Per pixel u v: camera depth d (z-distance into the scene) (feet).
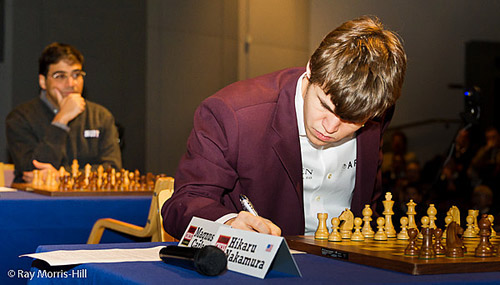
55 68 13.24
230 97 4.48
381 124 5.03
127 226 6.73
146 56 18.16
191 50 19.15
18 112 13.17
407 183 17.44
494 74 23.58
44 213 8.04
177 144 19.02
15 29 15.42
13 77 15.37
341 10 19.99
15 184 11.17
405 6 21.71
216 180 4.21
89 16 16.93
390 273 2.95
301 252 3.81
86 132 13.29
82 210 8.26
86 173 10.55
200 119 4.50
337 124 3.85
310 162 4.75
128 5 17.70
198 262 2.78
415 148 22.54
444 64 22.94
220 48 19.90
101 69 17.21
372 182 4.93
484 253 3.33
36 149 12.73
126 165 17.65
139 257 3.34
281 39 20.72
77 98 13.10
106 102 17.30
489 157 14.67
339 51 3.69
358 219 4.16
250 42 20.57
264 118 4.42
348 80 3.60
